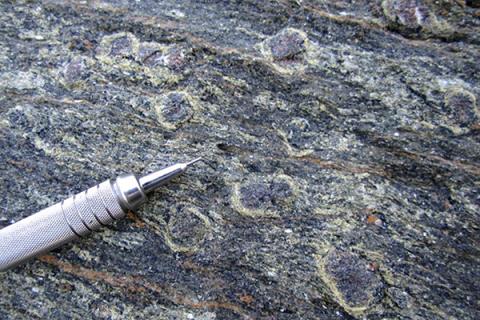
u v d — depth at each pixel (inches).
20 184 6.8
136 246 6.7
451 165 6.6
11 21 7.2
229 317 6.5
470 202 6.6
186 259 6.6
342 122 6.8
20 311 6.6
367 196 6.6
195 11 7.2
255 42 7.1
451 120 6.7
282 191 6.7
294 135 6.8
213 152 6.8
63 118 6.9
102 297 6.6
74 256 6.6
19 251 6.4
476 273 6.4
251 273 6.6
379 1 7.0
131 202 6.4
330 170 6.7
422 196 6.6
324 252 6.5
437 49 6.9
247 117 6.9
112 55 7.1
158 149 6.8
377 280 6.4
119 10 7.2
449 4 6.9
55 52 7.1
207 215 6.7
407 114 6.8
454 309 6.4
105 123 6.9
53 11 7.2
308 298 6.5
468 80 6.8
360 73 6.9
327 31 7.0
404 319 6.4
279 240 6.6
